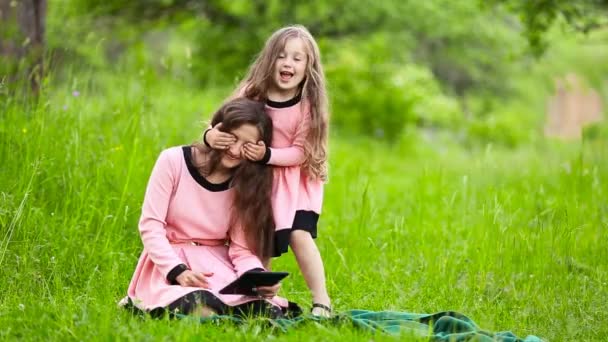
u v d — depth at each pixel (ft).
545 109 139.03
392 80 83.56
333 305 22.70
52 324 18.03
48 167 26.16
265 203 20.17
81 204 24.98
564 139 98.94
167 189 19.97
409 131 82.02
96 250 24.03
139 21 69.10
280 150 20.39
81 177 26.32
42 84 28.66
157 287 19.45
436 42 91.20
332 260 26.25
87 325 17.65
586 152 52.21
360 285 24.52
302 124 20.76
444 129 97.76
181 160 20.11
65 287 21.71
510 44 82.58
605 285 23.47
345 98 77.41
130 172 25.72
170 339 17.15
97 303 19.84
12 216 23.59
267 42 21.01
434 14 78.43
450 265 25.30
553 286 23.12
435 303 22.99
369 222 30.12
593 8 50.90
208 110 36.68
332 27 76.13
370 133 78.23
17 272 22.04
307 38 20.92
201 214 20.12
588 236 27.78
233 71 69.87
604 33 72.43
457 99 115.34
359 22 78.28
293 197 20.62
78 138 27.40
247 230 20.08
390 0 75.92
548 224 25.98
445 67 113.29
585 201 31.83
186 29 71.26
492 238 25.02
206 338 17.40
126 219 25.00
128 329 17.52
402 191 40.04
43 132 26.91
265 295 19.35
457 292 23.70
